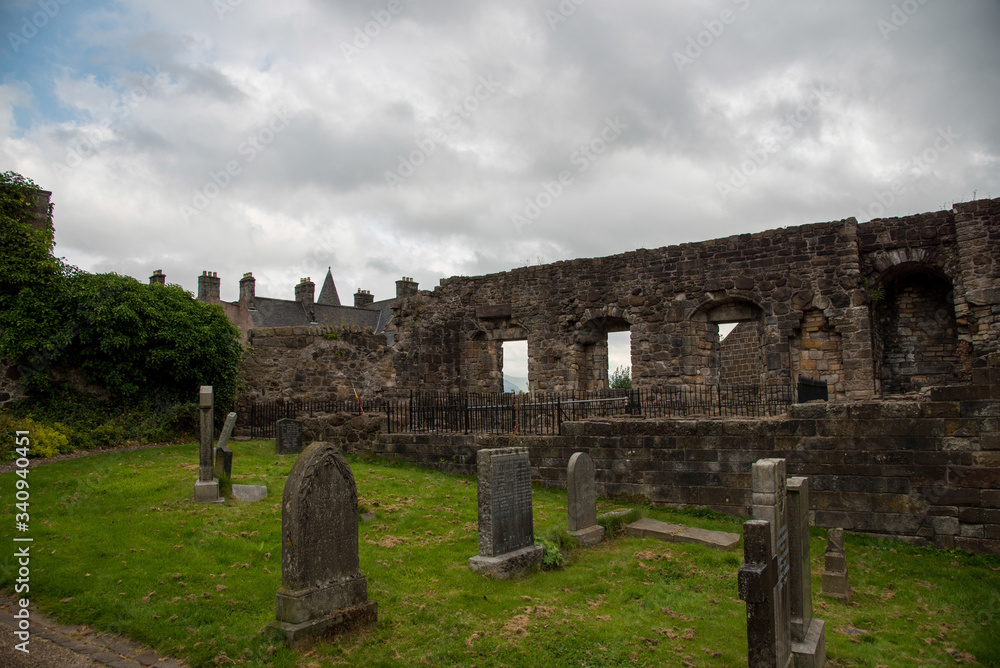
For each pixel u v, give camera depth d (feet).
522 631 21.45
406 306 81.30
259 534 28.43
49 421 49.85
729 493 38.40
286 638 19.03
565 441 43.96
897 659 20.97
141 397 55.06
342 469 21.15
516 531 28.30
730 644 21.15
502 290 79.61
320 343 69.00
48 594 21.80
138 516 30.12
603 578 27.50
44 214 55.36
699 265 66.80
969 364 55.88
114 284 54.34
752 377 76.54
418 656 19.36
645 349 68.69
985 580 28.86
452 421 54.34
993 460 32.27
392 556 27.86
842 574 26.71
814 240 61.46
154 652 18.74
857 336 58.85
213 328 60.03
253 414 63.57
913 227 59.11
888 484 34.30
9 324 49.70
